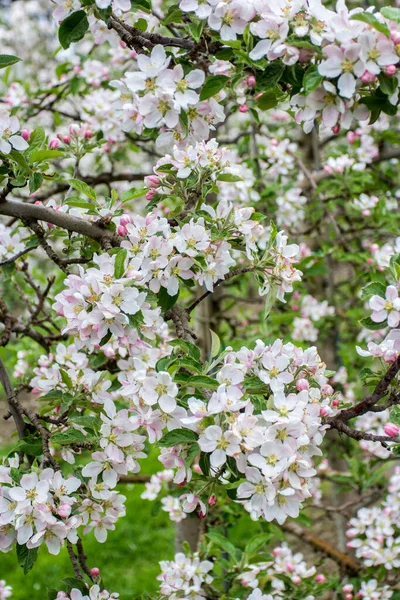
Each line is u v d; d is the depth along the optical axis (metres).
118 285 1.48
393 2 3.00
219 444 1.42
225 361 1.52
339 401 1.60
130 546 4.10
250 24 1.51
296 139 3.21
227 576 1.94
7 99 2.45
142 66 1.54
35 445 1.62
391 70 1.45
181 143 1.64
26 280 2.13
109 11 1.54
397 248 1.87
